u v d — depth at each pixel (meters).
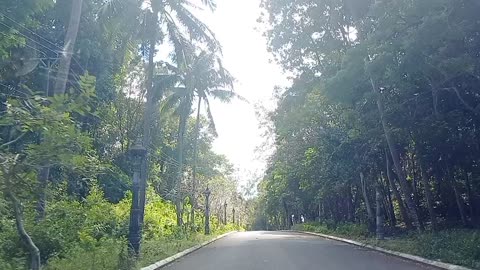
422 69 15.45
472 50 15.77
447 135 20.08
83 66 26.05
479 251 14.61
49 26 25.30
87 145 7.73
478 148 20.52
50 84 24.78
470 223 24.61
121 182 33.97
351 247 24.39
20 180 7.48
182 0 23.34
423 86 18.48
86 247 14.82
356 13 21.91
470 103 18.47
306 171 37.06
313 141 34.72
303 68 28.09
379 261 16.94
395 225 32.91
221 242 33.03
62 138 7.38
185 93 34.62
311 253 20.47
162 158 46.69
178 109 35.56
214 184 62.81
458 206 25.75
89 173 9.41
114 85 30.45
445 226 25.17
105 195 32.47
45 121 7.32
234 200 82.12
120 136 39.03
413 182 27.84
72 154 7.59
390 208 33.19
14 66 20.77
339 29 25.20
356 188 39.41
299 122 32.94
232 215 84.38
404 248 19.27
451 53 14.86
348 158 28.69
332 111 29.38
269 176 62.22
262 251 21.80
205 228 43.31
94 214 19.64
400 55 15.98
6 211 9.01
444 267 14.45
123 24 22.66
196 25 23.52
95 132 32.59
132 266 14.55
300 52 27.19
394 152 22.45
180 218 36.25
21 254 12.55
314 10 24.84
